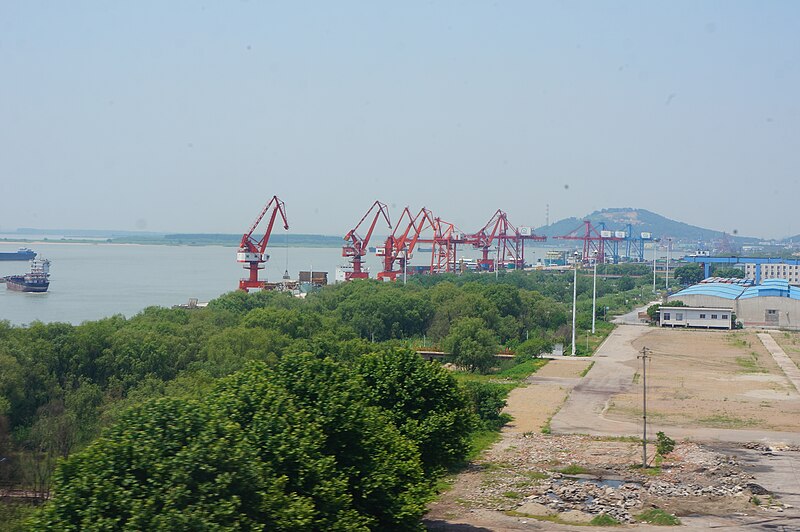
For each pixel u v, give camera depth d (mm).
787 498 52844
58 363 76250
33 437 60281
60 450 56812
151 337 83125
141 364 78062
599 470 60062
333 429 38188
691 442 68750
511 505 51562
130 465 30062
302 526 30781
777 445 67500
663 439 64938
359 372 52188
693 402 86500
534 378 102625
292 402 38062
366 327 141375
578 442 69062
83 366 77000
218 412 33969
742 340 141750
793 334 152000
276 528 30391
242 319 113938
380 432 40688
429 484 43625
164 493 29062
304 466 33969
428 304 152750
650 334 151500
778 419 78062
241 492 30406
